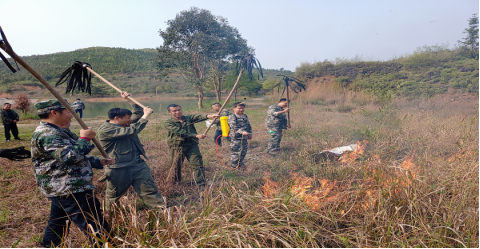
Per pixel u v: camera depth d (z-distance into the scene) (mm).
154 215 2889
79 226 2514
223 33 21188
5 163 6047
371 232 2590
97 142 2750
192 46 20625
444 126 5484
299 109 14656
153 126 12141
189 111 21000
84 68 3375
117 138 3219
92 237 2449
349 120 9625
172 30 20734
